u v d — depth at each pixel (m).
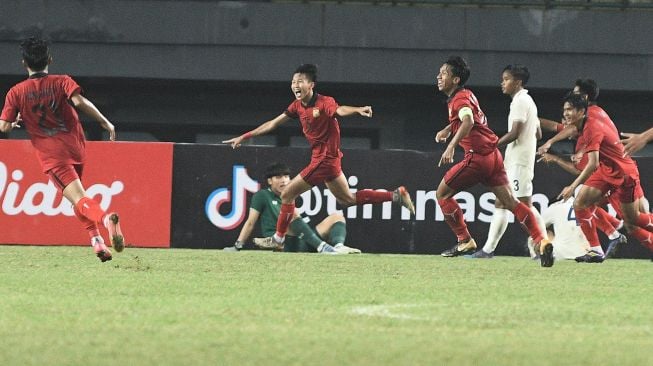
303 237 36.47
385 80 57.03
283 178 37.31
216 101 61.31
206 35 56.94
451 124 30.34
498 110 60.56
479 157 29.92
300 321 14.89
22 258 28.70
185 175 38.31
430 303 17.91
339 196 34.50
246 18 56.88
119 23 56.84
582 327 14.93
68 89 23.64
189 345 12.39
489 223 38.50
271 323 14.60
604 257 33.44
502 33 57.19
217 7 56.88
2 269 24.30
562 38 57.31
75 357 11.41
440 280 23.31
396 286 21.36
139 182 38.19
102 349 12.02
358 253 36.88
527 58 57.25
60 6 56.78
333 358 11.51
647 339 13.68
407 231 38.50
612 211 38.56
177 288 19.92
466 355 11.89
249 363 11.10
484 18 57.19
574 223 35.75
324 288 20.52
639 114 61.16
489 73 57.25
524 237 38.38
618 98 60.72
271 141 61.78
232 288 20.16
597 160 30.62
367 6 57.00
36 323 14.30
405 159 38.59
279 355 11.69
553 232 36.72
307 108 33.16
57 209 37.78
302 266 27.39
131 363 11.02
